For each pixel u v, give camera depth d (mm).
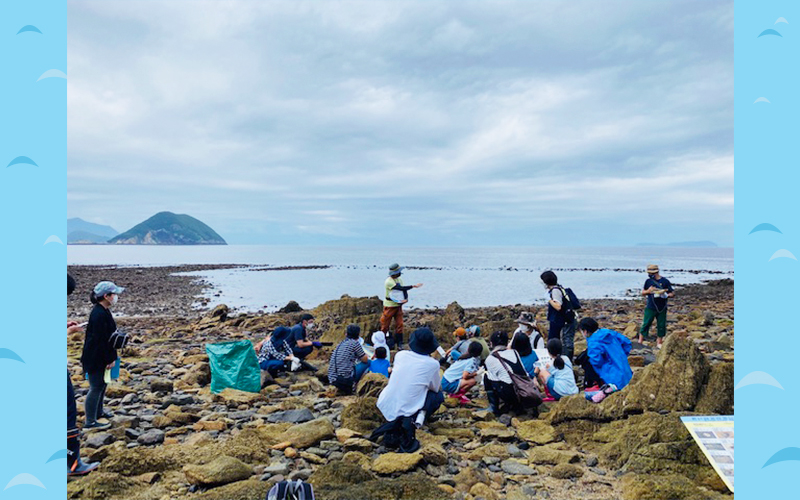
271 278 57188
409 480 5258
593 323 8695
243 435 6551
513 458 6188
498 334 8328
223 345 9680
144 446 6512
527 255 185875
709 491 4965
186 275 62000
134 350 13484
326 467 5496
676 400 6875
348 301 20562
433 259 135875
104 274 60781
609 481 5516
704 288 37969
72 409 5535
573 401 7270
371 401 7730
